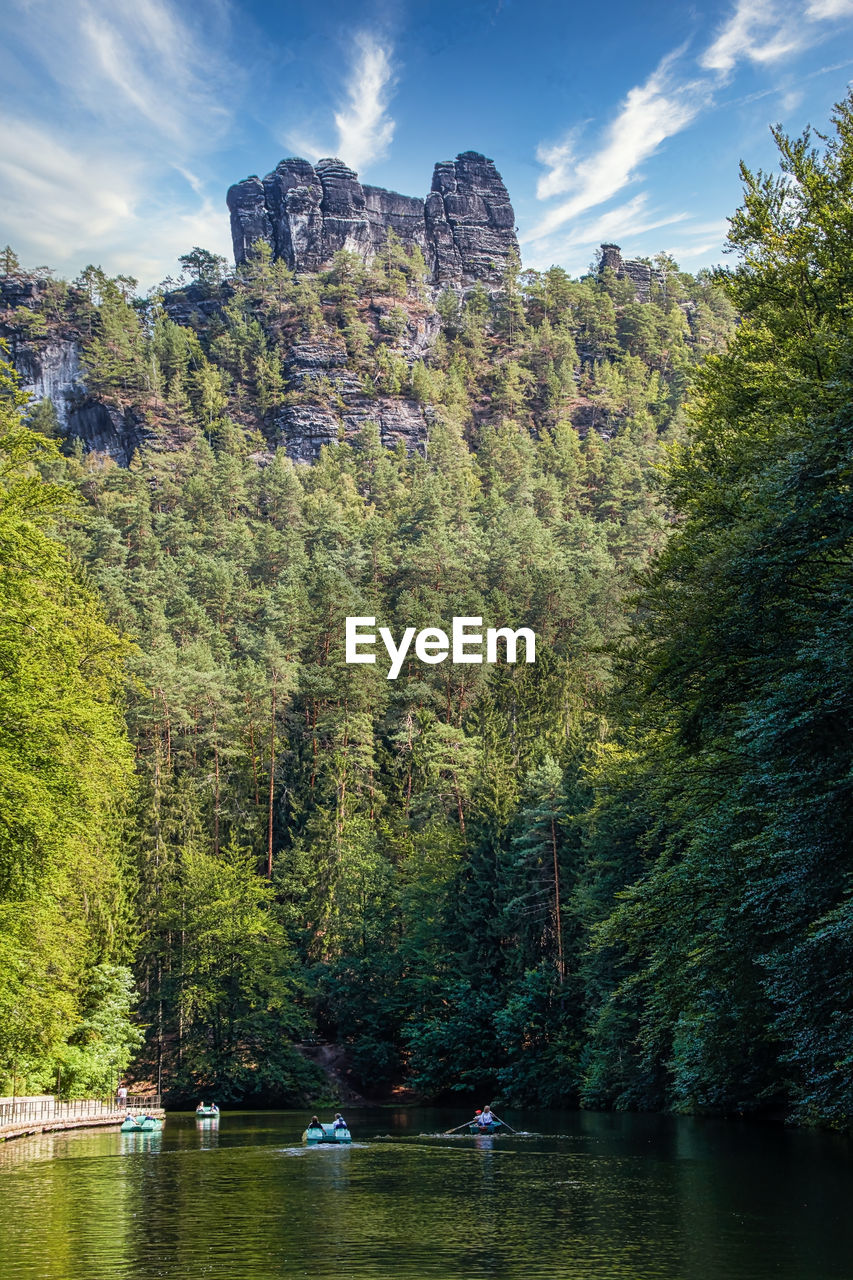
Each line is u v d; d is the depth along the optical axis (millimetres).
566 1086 59531
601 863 50344
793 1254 16625
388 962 77875
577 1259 16859
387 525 163875
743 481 25000
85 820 33969
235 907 73438
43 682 29953
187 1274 16047
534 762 78812
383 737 109250
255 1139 42500
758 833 22094
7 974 31016
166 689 99938
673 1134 37938
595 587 132625
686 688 24922
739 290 30703
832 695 18734
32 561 30250
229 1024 71562
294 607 128625
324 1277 15812
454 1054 67938
